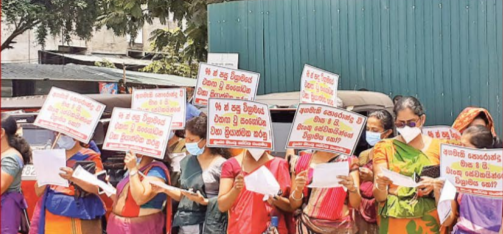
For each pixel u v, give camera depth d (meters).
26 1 18.02
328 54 9.77
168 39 15.54
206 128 4.88
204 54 14.27
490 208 4.35
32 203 5.92
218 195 4.69
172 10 14.72
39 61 22.88
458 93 8.80
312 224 4.52
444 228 4.62
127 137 4.89
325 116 4.61
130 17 15.30
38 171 4.70
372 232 5.01
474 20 8.63
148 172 4.86
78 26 19.25
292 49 10.06
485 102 8.59
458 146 4.35
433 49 8.95
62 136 5.08
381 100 7.50
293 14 10.02
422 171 4.43
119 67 25.31
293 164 4.75
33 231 5.09
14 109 9.05
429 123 9.02
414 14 9.07
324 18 9.77
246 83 6.22
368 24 9.43
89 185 4.85
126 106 7.96
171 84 18.41
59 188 4.96
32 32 23.69
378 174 4.37
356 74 9.56
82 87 17.62
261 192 4.38
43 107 5.01
